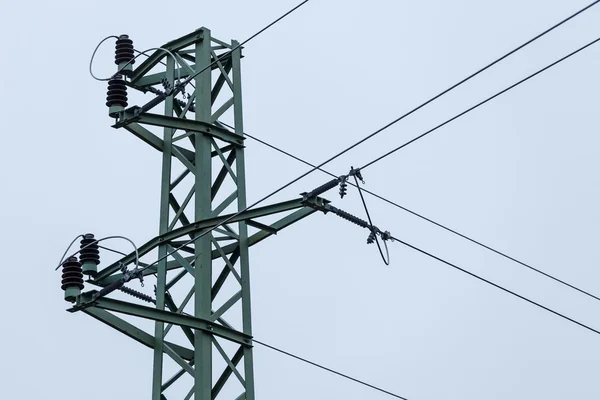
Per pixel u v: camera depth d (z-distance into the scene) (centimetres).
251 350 4409
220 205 4559
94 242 4478
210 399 4269
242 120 4688
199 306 4378
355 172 3988
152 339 4434
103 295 4288
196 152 4569
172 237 4497
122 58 4728
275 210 4284
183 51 4816
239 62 4769
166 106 4797
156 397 4381
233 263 4547
